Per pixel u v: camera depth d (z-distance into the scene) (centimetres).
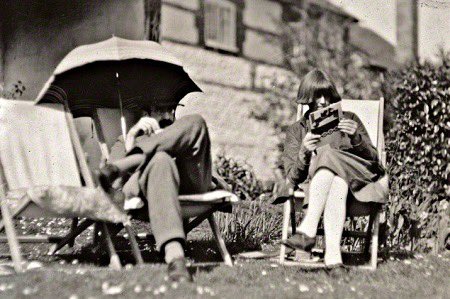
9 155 402
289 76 1290
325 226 388
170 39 1193
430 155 567
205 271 371
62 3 834
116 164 348
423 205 557
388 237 543
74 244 485
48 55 852
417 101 578
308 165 412
